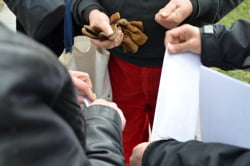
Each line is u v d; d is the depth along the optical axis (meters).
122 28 2.46
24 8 2.46
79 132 1.67
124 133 2.92
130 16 2.51
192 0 2.42
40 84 1.25
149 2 2.46
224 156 1.97
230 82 2.09
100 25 2.39
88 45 2.70
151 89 2.69
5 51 1.22
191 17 2.44
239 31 2.27
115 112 2.08
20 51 1.24
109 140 1.97
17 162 1.16
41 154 1.22
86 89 2.25
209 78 2.13
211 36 2.25
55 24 2.51
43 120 1.25
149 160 2.06
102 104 2.11
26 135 1.19
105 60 2.67
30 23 2.47
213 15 2.51
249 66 2.30
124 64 2.66
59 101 1.46
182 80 2.20
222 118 2.10
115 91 2.82
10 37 1.29
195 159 1.98
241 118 2.06
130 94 2.76
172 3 2.41
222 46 2.26
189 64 2.24
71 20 2.58
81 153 1.44
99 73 2.70
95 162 1.89
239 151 1.97
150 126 2.98
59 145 1.30
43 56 1.30
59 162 1.29
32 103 1.23
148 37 2.53
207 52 2.25
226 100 2.09
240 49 2.25
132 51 2.49
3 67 1.19
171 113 2.15
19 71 1.20
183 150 2.02
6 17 3.46
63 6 2.43
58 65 1.38
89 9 2.49
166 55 2.25
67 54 2.69
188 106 2.17
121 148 1.99
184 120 2.15
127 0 2.48
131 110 2.84
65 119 1.54
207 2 2.45
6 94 1.16
